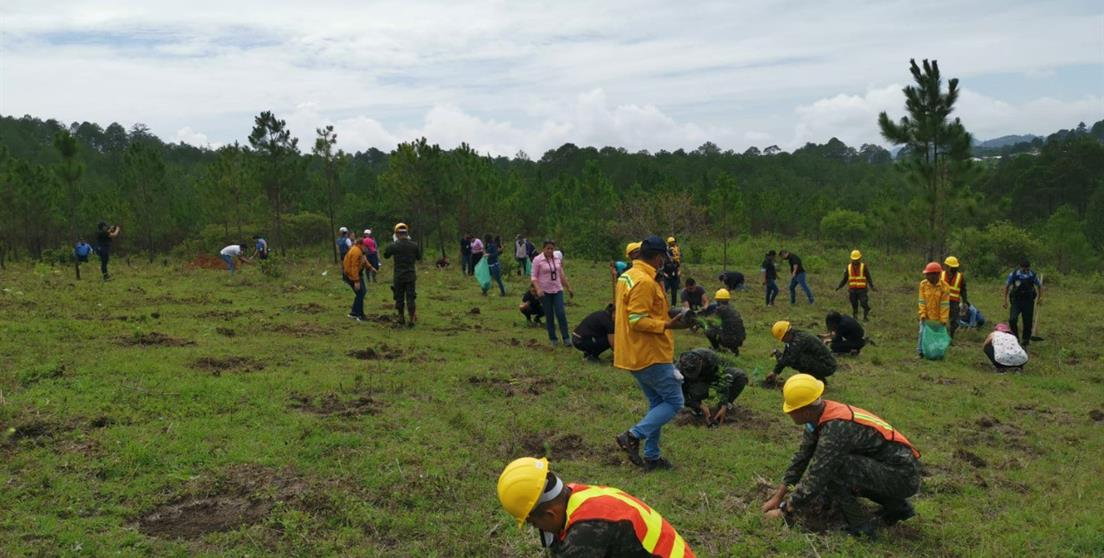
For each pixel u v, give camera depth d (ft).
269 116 106.52
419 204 116.06
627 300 21.45
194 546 16.21
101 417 22.99
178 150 376.48
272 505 18.24
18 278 65.72
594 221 127.34
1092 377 39.58
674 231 128.77
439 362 34.68
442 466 21.30
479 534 17.51
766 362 39.93
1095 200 198.49
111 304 48.26
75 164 93.20
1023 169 255.91
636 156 348.18
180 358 31.83
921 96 79.87
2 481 18.48
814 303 69.21
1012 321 48.65
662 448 24.41
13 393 25.00
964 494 21.67
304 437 22.59
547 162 345.92
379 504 18.80
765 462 23.27
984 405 32.40
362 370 31.78
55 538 16.12
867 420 17.75
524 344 41.14
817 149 536.42
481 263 64.80
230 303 52.21
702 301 45.85
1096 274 111.75
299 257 108.27
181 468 19.88
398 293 45.32
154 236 133.49
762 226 197.67
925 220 91.61
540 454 23.38
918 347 43.75
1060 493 22.18
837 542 17.87
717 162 356.79
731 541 17.98
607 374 33.99
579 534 10.57
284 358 33.32
